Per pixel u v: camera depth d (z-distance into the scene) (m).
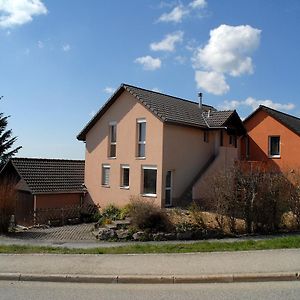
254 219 16.86
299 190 17.27
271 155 31.70
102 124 26.73
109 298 7.70
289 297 7.50
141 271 9.30
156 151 23.30
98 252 11.82
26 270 9.62
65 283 8.94
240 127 28.36
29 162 27.44
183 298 7.57
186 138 24.80
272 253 10.78
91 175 27.27
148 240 16.64
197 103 30.70
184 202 23.47
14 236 18.20
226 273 8.93
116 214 22.36
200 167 25.78
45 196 25.50
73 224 24.09
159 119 23.22
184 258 10.43
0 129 44.56
